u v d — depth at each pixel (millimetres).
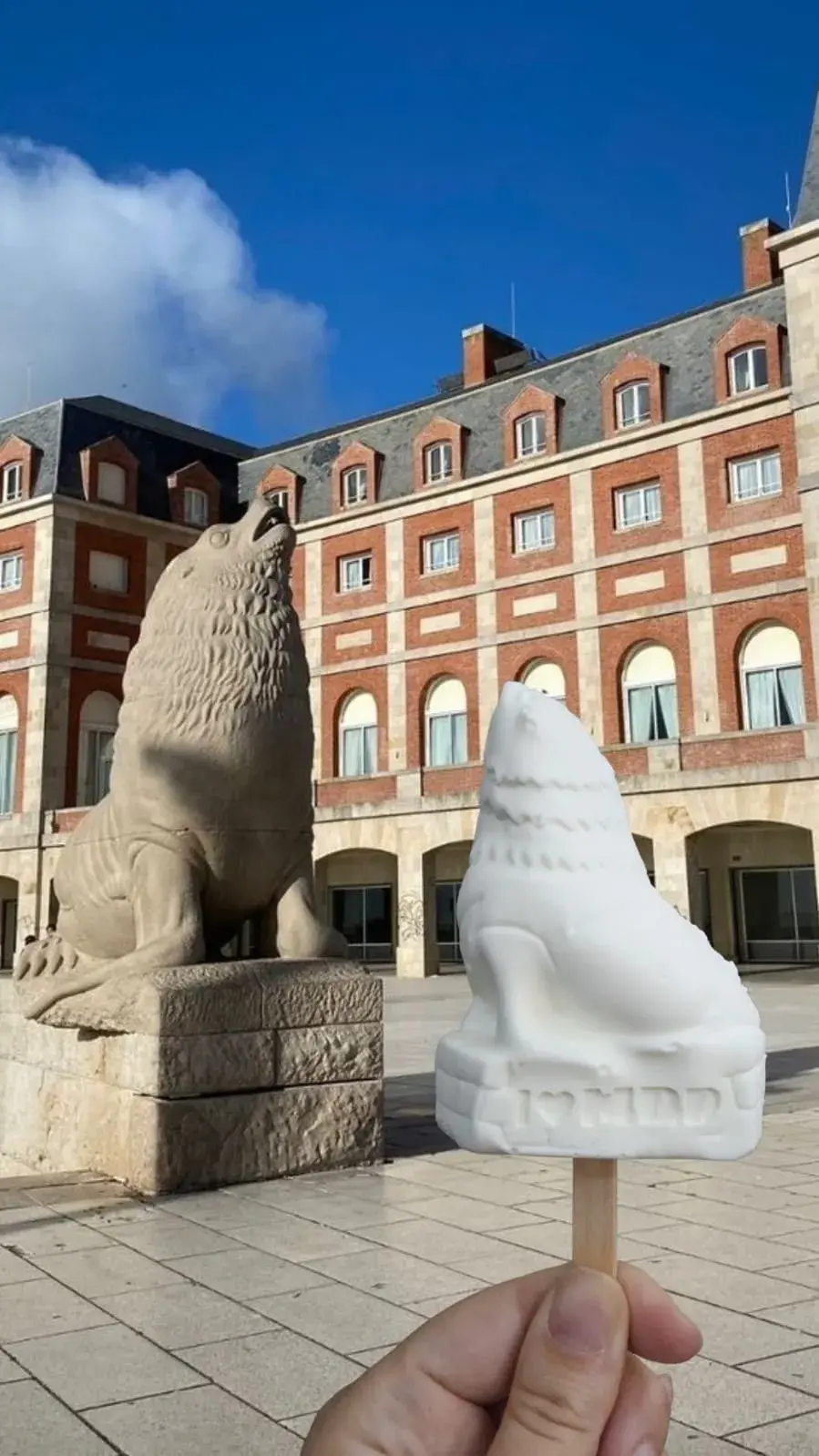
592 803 1565
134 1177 6059
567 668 33219
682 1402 3279
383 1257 4754
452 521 36125
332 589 38312
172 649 6660
